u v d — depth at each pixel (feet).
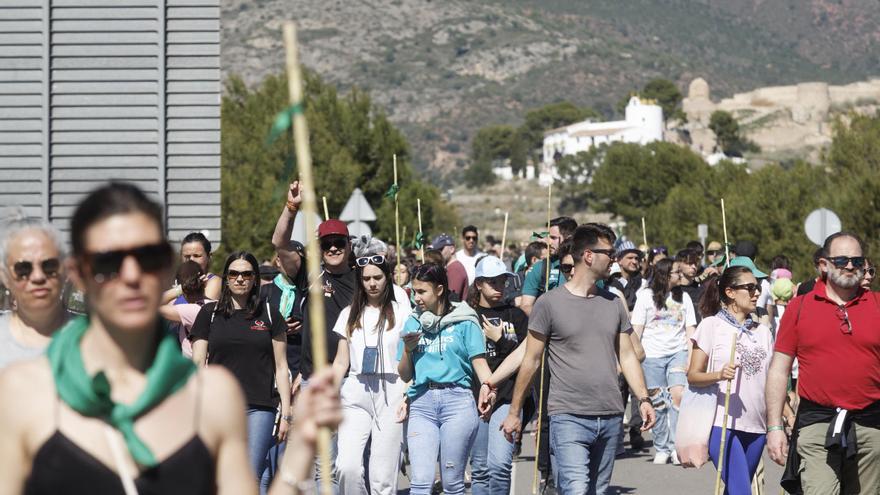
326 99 229.86
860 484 35.27
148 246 14.67
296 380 41.70
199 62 64.85
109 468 14.71
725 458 38.78
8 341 23.07
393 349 39.06
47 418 14.78
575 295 36.19
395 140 237.04
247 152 197.47
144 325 14.76
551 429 36.27
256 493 15.49
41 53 64.34
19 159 64.39
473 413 38.55
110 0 64.39
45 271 22.71
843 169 191.11
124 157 64.69
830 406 34.88
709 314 43.70
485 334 41.91
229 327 38.93
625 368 36.78
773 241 221.87
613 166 476.95
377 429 39.04
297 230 74.18
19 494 14.89
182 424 15.07
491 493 40.14
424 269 38.27
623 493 52.11
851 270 34.50
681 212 310.24
